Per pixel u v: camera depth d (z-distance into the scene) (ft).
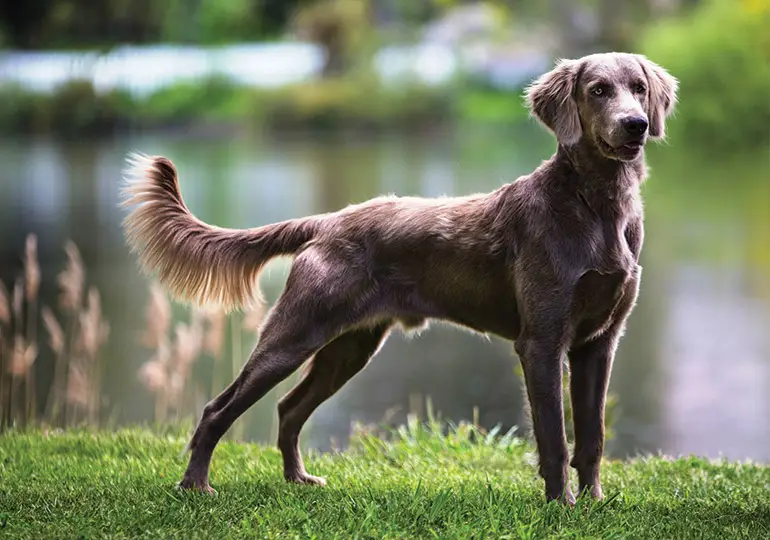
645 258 77.41
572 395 23.27
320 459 28.99
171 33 260.21
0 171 132.46
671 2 230.07
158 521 20.53
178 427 35.19
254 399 23.24
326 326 23.29
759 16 169.48
